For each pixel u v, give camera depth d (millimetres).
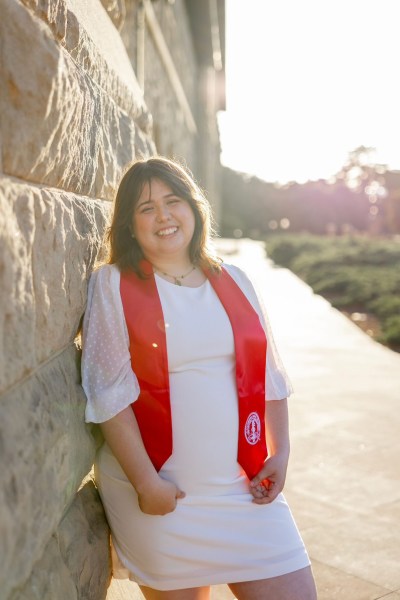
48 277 1585
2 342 1283
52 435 1530
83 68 2088
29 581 1392
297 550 2033
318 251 21641
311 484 3648
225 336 2033
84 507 1967
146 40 6484
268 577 1979
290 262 20781
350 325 9195
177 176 2094
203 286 2105
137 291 1990
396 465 3938
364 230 59188
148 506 1901
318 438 4387
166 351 1949
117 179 2498
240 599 2043
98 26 2609
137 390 1928
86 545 1824
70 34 1884
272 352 2229
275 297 12172
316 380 5984
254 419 2055
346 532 3104
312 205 61438
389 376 6180
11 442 1284
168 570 1954
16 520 1279
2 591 1219
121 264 2039
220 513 1973
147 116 3279
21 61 1384
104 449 2119
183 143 11844
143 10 5492
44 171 1588
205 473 1970
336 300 11352
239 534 1981
